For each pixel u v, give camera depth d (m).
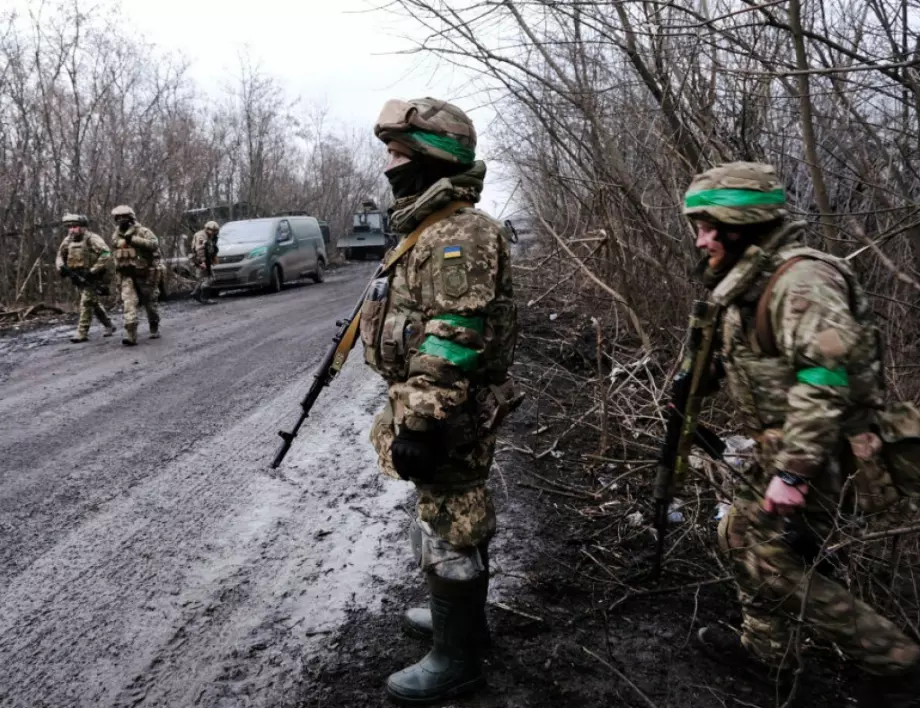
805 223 2.10
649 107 4.79
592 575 3.19
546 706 2.36
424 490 2.33
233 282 15.16
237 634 2.82
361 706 2.38
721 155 4.39
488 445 2.35
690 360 2.35
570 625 2.81
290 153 32.25
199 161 20.41
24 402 6.40
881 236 3.25
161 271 9.52
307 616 2.93
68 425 5.66
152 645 2.77
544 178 6.26
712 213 2.05
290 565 3.35
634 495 3.91
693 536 3.37
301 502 4.07
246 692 2.48
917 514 2.61
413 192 2.26
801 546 2.05
